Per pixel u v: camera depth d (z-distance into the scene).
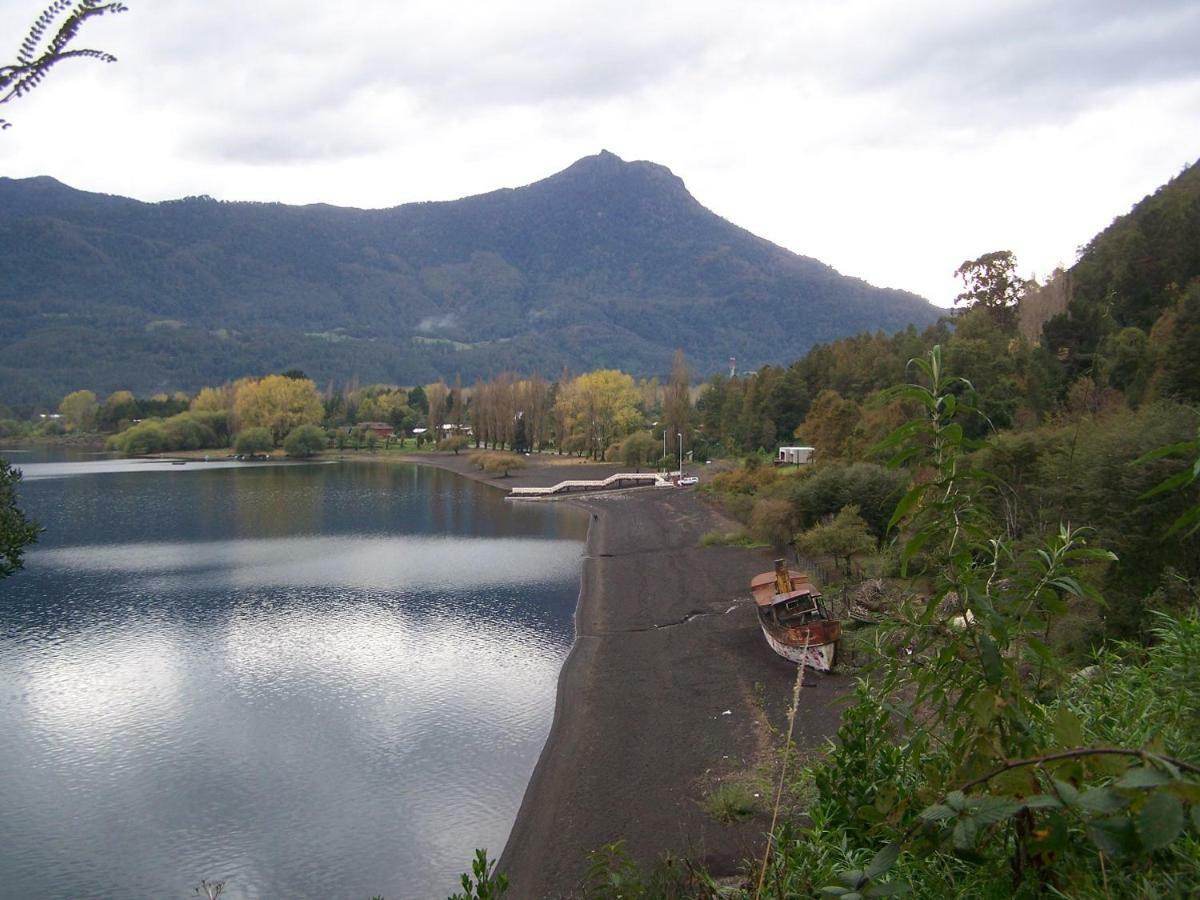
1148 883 2.73
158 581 46.84
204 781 21.56
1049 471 22.67
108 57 2.44
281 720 25.66
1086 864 2.85
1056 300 68.06
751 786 16.95
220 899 16.38
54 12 2.39
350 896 16.45
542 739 23.81
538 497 92.94
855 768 4.44
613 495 91.00
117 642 34.34
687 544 55.72
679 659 29.19
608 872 5.74
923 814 2.48
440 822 19.22
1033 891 2.84
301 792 20.84
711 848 14.82
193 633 35.75
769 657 27.83
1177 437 17.33
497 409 147.12
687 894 5.22
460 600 42.19
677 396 116.12
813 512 44.16
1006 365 52.88
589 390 136.25
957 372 50.53
